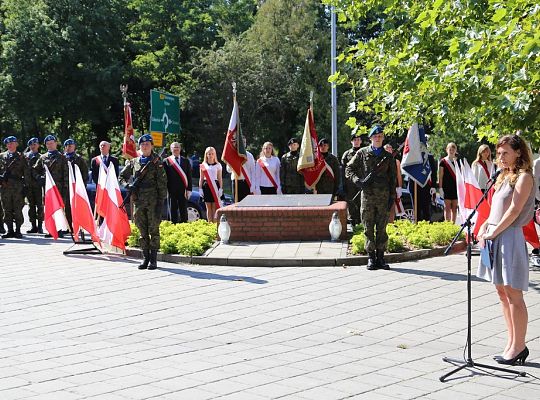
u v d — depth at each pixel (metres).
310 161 16.03
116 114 44.47
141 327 8.29
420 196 16.89
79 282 10.95
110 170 13.52
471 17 9.76
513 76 7.63
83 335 7.94
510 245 6.61
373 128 11.74
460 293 9.97
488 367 6.59
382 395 5.88
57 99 40.75
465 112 9.98
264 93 39.72
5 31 42.62
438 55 10.48
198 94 39.91
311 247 13.13
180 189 16.56
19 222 16.48
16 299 9.80
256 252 12.74
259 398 5.80
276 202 14.56
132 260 13.00
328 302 9.48
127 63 43.28
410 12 10.83
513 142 6.65
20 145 45.09
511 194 6.66
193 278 11.14
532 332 7.92
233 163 16.25
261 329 8.18
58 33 39.94
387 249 12.80
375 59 11.22
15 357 7.02
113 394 5.88
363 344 7.55
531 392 5.94
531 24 7.55
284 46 41.25
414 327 8.24
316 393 5.93
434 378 6.35
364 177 11.70
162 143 17.61
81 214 13.95
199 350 7.31
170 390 5.99
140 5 43.44
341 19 12.45
